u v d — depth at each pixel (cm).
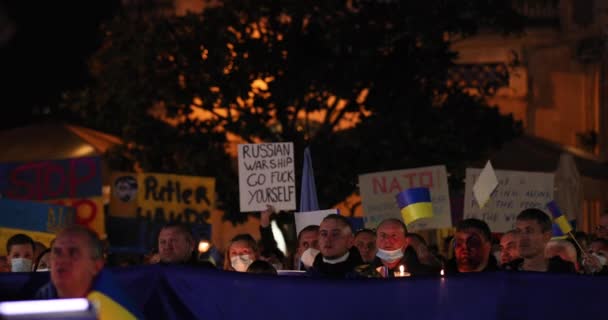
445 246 1764
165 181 1955
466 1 2492
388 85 2558
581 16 3216
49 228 1719
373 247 1262
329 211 1362
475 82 3312
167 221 1950
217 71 2480
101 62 2625
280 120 2539
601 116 3197
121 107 2558
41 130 2698
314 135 2525
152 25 2558
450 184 2464
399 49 2564
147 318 835
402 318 811
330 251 1034
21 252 1328
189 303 838
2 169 2044
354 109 2580
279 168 1477
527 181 1675
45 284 818
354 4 2564
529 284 806
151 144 2528
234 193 2484
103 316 728
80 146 2628
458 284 805
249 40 2523
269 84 2525
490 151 2753
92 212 2012
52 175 2034
